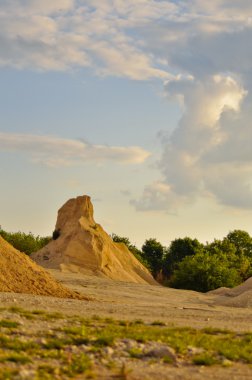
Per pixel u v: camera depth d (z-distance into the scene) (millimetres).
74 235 59125
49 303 24203
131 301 32594
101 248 58531
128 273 61344
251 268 73438
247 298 35125
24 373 11586
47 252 59500
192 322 21609
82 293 34031
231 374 12938
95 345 14609
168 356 13930
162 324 19688
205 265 60125
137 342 15352
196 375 12633
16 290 28578
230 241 91438
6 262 30203
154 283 63562
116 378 11969
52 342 14430
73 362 12984
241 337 17875
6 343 14055
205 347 15398
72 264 56406
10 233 68500
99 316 20828
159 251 95188
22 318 18109
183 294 44406
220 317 24312
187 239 91000
